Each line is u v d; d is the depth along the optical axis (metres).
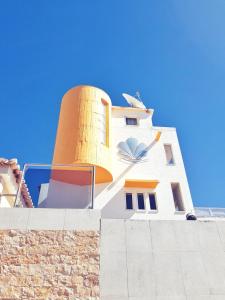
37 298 5.49
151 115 19.95
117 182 15.27
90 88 17.39
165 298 5.85
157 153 17.34
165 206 14.70
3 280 5.64
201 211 13.88
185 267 6.38
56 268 5.91
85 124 15.27
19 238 6.25
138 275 6.08
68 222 6.65
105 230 6.68
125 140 17.66
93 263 6.11
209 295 6.02
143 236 6.74
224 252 6.80
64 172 11.46
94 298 5.64
